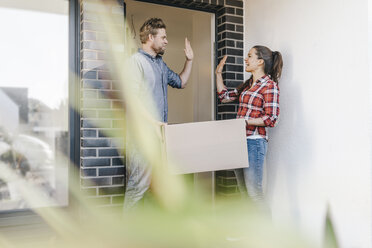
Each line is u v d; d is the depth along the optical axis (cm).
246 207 262
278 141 282
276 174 285
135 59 255
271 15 289
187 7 313
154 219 285
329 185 236
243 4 323
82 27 263
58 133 268
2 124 255
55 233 264
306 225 253
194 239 257
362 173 213
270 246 243
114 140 267
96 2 264
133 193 257
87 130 259
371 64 209
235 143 225
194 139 220
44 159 265
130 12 432
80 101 267
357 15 217
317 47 246
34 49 264
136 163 256
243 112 251
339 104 229
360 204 215
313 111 249
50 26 268
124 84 267
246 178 248
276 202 284
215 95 329
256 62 253
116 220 266
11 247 244
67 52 272
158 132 234
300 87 260
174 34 522
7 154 256
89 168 259
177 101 496
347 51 224
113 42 268
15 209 258
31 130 262
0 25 256
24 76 261
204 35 354
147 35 262
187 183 338
